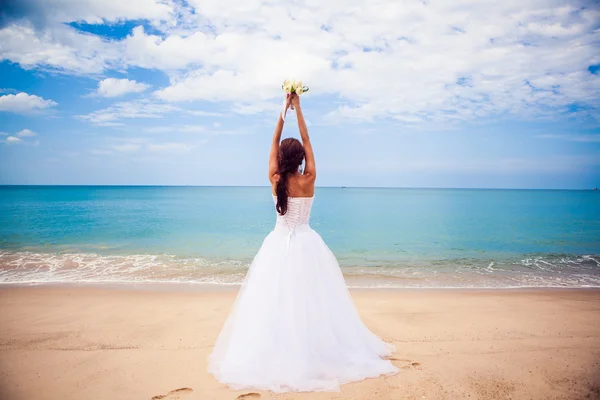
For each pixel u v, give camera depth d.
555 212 28.53
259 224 18.81
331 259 4.05
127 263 10.48
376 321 5.58
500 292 7.68
